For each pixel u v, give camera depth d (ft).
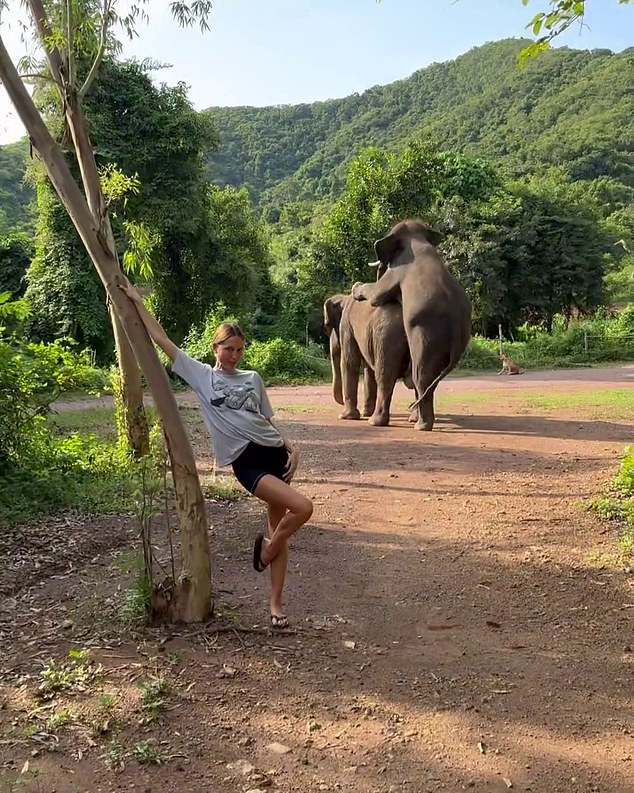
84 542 20.49
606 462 30.91
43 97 38.06
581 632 14.99
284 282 139.13
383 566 18.83
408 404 54.60
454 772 10.41
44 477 25.64
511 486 27.17
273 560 14.55
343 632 14.84
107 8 17.74
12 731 11.15
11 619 15.33
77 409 53.83
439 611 16.03
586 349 110.52
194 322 92.27
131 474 15.92
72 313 79.36
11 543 20.30
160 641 13.93
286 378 87.45
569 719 11.80
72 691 12.16
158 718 11.46
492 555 19.61
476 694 12.52
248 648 13.85
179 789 9.93
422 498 25.62
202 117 83.87
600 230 144.56
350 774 10.32
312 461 32.35
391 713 11.86
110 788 9.93
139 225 31.63
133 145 80.43
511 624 15.39
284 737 11.13
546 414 46.80
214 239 89.45
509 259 132.87
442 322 39.78
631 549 19.77
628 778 10.34
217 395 14.03
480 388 67.46
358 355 47.21
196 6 20.31
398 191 122.72
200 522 14.58
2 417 26.27
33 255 91.61
